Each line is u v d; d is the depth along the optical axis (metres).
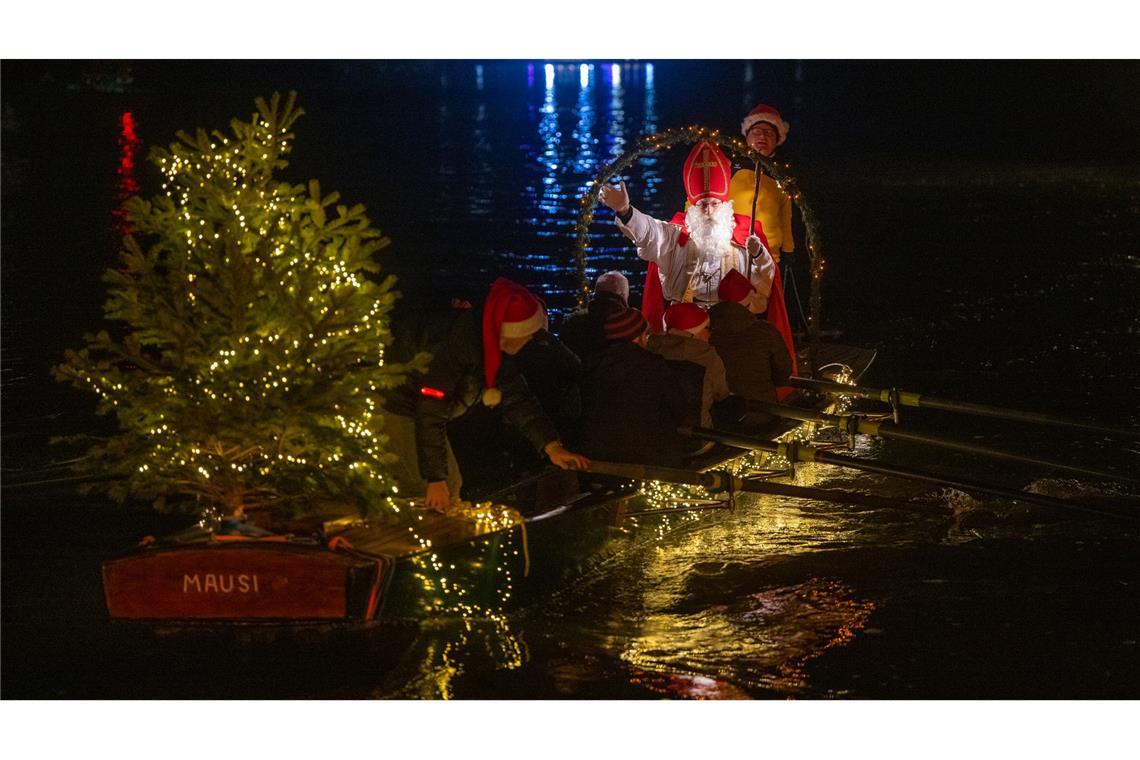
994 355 11.97
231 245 5.87
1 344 11.48
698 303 10.05
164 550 5.79
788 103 42.19
